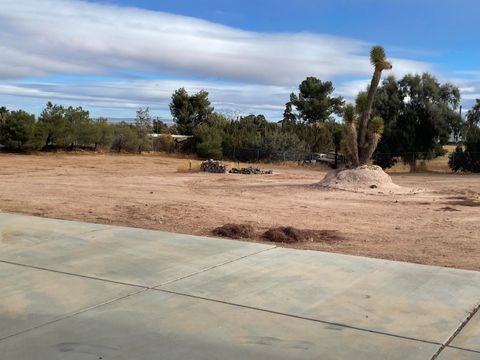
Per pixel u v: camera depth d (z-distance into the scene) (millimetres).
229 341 4770
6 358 4414
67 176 26125
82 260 7582
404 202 17422
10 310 5559
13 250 8164
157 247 8414
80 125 46000
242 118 59781
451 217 13742
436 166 41125
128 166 34938
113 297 5980
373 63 22234
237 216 13125
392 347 4648
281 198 18047
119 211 13445
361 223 12570
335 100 79250
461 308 5637
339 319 5316
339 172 21938
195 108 67438
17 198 16000
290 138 46156
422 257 8453
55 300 5875
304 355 4480
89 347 4637
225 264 7395
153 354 4496
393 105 39781
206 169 30953
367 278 6730
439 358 4430
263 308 5629
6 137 41750
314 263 7473
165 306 5688
